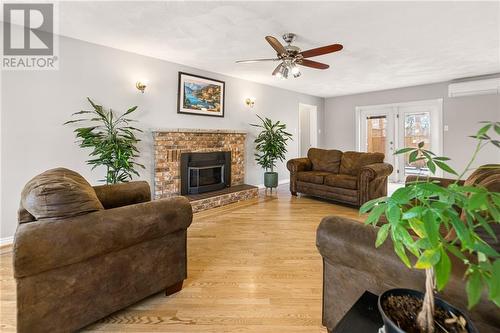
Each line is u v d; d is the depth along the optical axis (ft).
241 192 15.49
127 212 5.19
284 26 9.52
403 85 19.72
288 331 5.06
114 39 10.80
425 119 19.76
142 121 12.90
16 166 9.56
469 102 17.52
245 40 10.84
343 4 8.04
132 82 12.45
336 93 22.89
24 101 9.68
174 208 5.88
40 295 4.33
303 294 6.28
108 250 4.95
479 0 7.83
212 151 15.56
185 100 14.49
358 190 13.78
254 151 18.80
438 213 2.14
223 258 8.13
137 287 5.49
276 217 12.43
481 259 2.31
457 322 2.47
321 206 14.53
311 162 18.12
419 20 9.09
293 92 21.81
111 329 5.10
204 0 7.83
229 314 5.55
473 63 14.17
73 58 10.69
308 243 9.33
